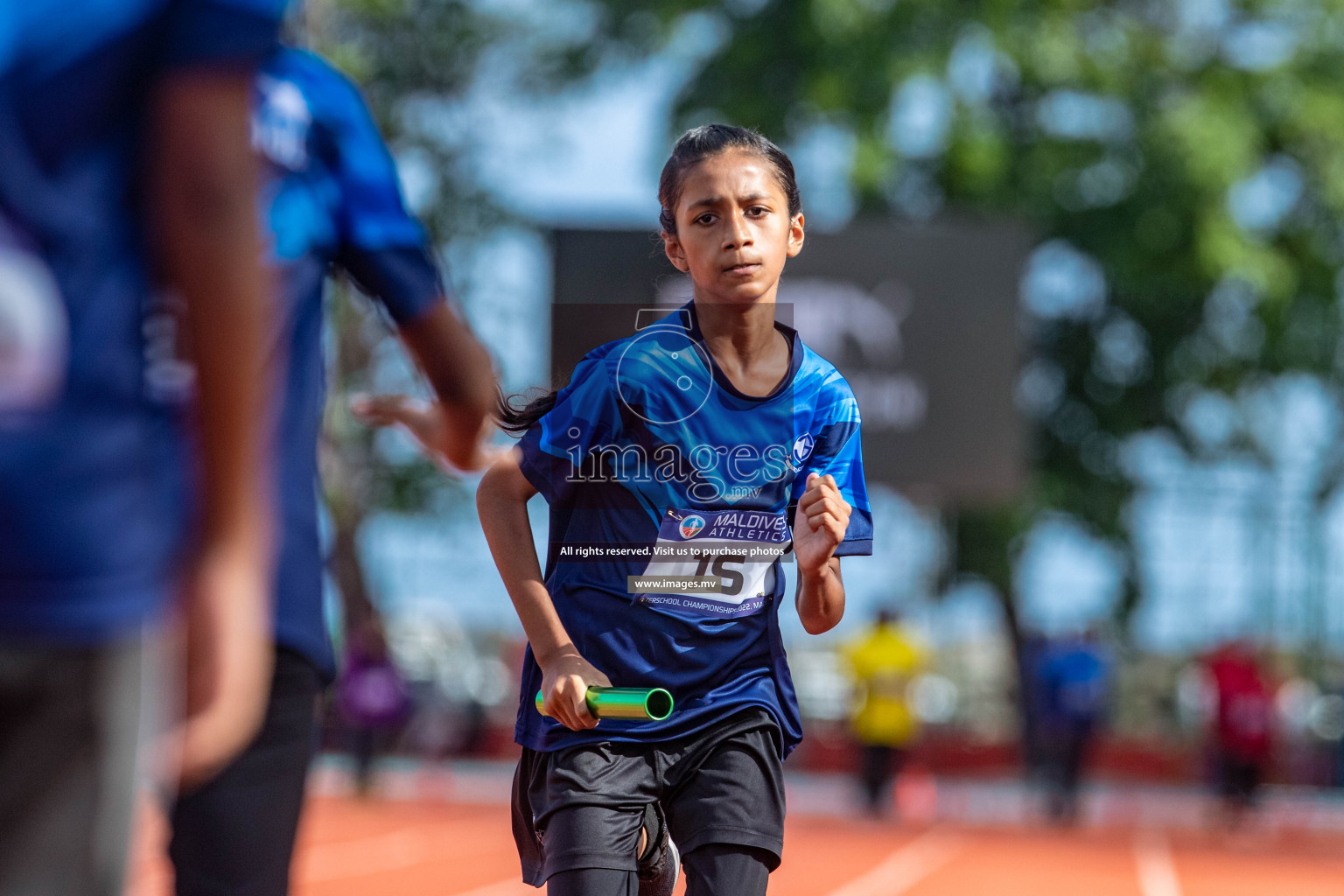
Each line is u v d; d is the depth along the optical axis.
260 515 4.21
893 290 55.88
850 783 63.31
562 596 8.76
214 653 4.10
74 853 3.79
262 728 6.39
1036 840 39.66
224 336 4.00
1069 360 72.19
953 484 55.50
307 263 6.62
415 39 78.88
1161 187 66.31
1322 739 70.00
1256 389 72.50
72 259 3.83
